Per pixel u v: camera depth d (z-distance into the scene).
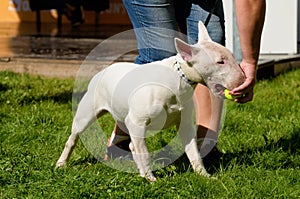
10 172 4.49
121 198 4.04
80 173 4.43
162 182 4.25
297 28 10.78
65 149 4.72
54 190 4.15
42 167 4.65
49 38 13.35
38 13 15.70
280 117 6.44
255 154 4.97
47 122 6.12
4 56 9.92
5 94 7.43
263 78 8.84
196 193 4.14
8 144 5.31
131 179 4.25
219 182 4.29
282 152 5.05
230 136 5.58
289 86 8.22
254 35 4.11
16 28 16.00
